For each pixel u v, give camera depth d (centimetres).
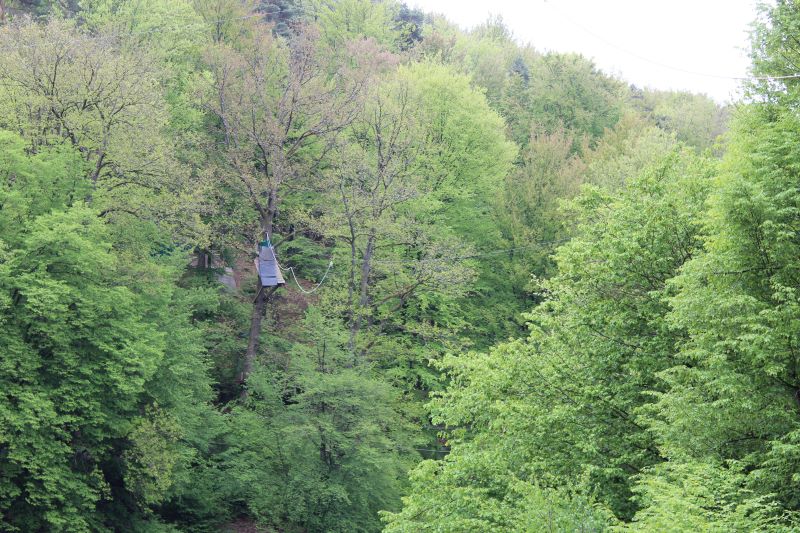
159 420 2867
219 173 4000
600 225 2228
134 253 3309
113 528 2838
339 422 3281
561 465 1933
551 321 2239
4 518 2578
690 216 2005
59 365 2658
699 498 1288
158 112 3456
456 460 1994
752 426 1543
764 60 1792
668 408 1692
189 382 3312
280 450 3288
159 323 3191
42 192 2873
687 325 1698
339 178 4003
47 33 3341
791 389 1564
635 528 1243
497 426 2066
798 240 1599
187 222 3500
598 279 2131
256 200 3931
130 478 2859
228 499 3381
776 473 1457
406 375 4000
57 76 3228
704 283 1692
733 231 1598
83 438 2770
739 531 1223
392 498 3366
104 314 2827
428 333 3894
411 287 3972
